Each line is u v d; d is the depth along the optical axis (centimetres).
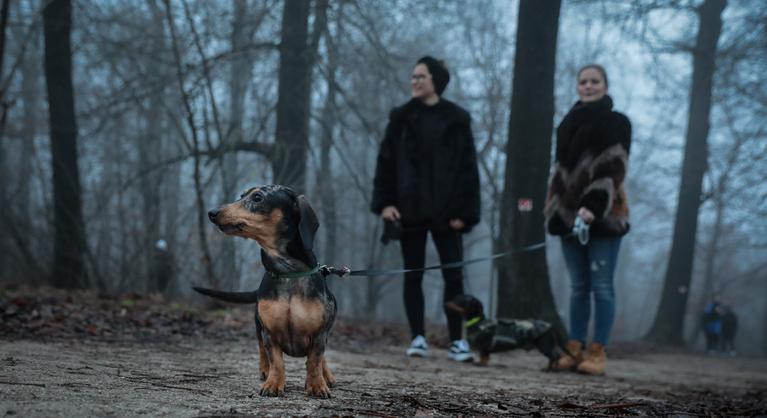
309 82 1427
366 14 1569
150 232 1298
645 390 520
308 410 290
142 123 2241
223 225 327
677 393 528
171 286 1229
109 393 297
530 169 922
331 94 1567
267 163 1355
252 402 304
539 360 818
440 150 650
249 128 1623
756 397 558
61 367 373
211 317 896
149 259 1268
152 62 1700
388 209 657
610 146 611
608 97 635
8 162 2319
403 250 673
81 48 1552
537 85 923
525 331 653
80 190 1362
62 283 1303
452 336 682
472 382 471
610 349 1403
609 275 634
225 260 1113
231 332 757
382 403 329
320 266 385
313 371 338
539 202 925
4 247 1488
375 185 674
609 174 602
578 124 637
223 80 1628
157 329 712
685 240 2128
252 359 513
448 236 663
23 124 2042
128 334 650
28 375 331
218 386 352
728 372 1055
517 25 945
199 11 1377
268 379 334
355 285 2077
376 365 547
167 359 475
